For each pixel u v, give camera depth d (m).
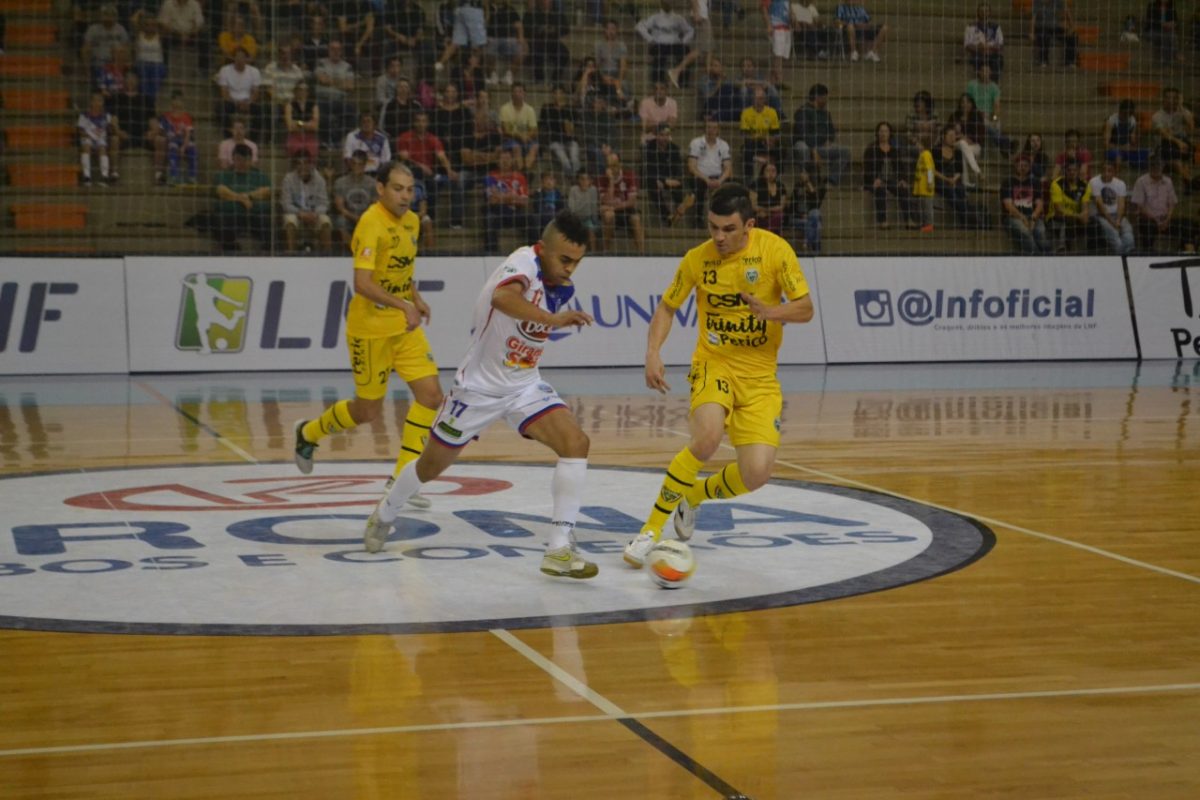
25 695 6.48
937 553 10.02
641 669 6.99
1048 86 34.41
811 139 30.83
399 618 8.01
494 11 30.39
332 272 27.05
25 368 25.48
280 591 8.68
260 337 26.61
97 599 8.43
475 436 9.45
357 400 12.55
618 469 14.28
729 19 32.38
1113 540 10.58
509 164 29.14
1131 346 30.95
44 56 29.28
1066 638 7.66
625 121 30.58
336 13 30.16
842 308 29.47
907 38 33.69
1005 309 30.38
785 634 7.72
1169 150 33.91
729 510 11.86
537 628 7.81
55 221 28.78
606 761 5.61
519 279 8.95
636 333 28.25
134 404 20.70
